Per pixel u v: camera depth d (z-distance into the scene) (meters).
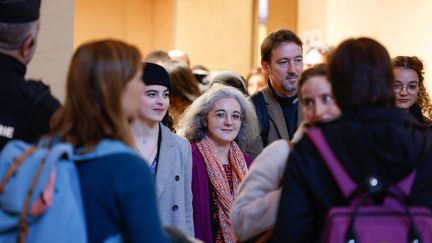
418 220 2.84
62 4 5.00
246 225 3.34
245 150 5.19
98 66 2.87
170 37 12.30
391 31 8.62
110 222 2.78
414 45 8.02
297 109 5.34
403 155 2.87
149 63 4.58
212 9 11.97
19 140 3.17
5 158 2.83
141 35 12.55
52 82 4.99
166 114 5.27
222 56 11.95
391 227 2.83
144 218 2.74
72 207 2.73
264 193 3.38
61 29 4.99
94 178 2.76
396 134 2.88
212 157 4.87
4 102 3.21
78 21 12.32
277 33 5.35
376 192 2.86
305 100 3.38
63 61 5.00
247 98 5.20
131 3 12.51
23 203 2.72
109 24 12.48
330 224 2.83
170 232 3.06
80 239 2.72
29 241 2.75
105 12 12.45
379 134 2.89
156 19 12.54
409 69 5.20
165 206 4.57
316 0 10.93
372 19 9.18
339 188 2.87
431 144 2.96
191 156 4.71
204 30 12.02
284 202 2.95
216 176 4.82
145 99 4.50
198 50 12.06
